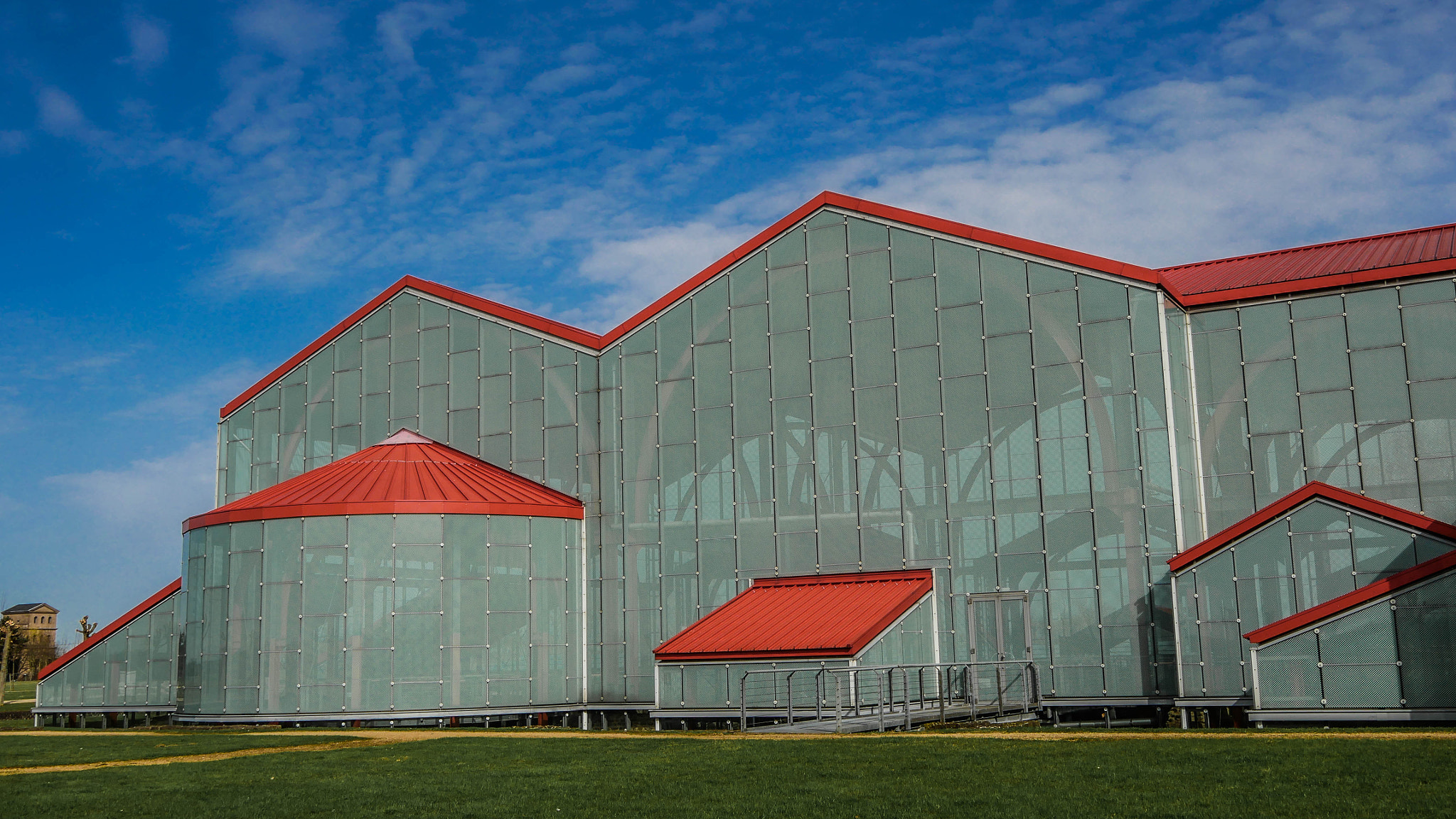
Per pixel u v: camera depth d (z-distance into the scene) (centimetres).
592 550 4159
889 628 3369
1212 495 3572
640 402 4175
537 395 4359
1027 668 3450
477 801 1778
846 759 2173
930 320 3753
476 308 4525
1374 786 1644
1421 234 4034
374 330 4712
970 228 3731
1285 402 3528
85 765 2538
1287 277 3666
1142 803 1573
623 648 4044
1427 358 3381
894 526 3706
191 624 3903
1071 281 3578
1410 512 2914
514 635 3850
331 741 3005
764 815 1573
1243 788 1675
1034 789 1723
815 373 3903
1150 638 3316
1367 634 2720
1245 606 3058
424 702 3662
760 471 3934
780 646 3319
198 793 1956
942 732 2756
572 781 1977
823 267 3947
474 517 3834
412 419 4569
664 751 2456
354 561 3697
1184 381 3588
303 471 4731
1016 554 3525
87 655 4528
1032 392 3578
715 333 4091
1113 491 3428
